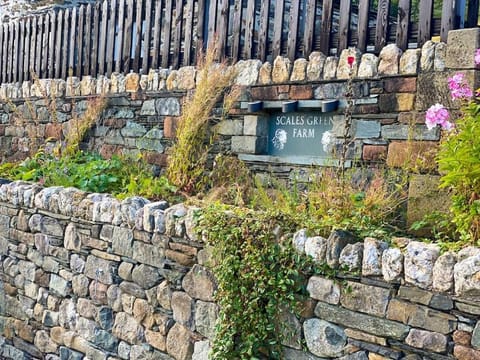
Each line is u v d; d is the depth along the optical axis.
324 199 4.08
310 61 5.01
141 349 4.66
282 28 5.40
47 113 7.99
